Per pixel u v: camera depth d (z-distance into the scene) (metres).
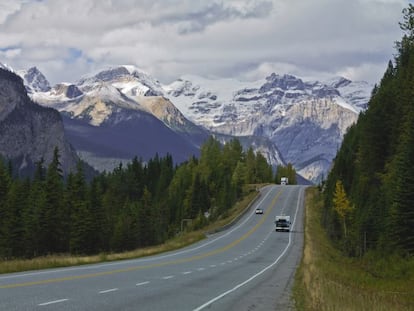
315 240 86.81
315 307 18.95
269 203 161.38
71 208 96.94
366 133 93.44
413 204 53.53
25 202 96.44
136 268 35.25
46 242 93.56
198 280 29.02
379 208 75.88
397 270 42.91
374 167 92.00
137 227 119.19
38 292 19.56
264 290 25.92
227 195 159.12
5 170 107.12
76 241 93.31
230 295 23.03
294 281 31.50
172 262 44.50
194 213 163.00
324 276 33.25
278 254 61.94
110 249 104.75
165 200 179.25
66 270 31.17
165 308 17.77
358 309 18.12
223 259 51.75
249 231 105.62
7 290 19.72
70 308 16.19
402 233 53.62
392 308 18.98
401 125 82.19
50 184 96.50
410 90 84.44
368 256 62.12
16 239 91.25
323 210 127.44
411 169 54.88
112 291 21.36
